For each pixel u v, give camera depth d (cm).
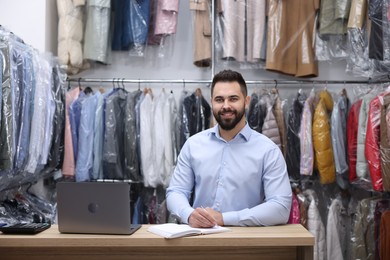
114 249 158
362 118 278
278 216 174
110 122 292
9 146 197
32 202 266
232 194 196
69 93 305
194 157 203
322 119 296
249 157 195
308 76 316
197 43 311
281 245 146
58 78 273
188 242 145
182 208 182
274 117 297
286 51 310
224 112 191
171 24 311
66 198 151
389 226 262
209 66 330
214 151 201
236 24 308
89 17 311
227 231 156
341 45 312
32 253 158
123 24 317
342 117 302
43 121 242
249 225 170
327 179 293
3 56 200
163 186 303
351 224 313
